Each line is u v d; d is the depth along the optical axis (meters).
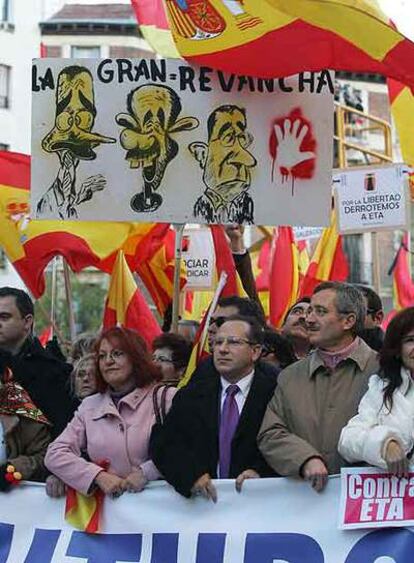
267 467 6.21
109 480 6.33
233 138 7.69
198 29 7.40
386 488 5.93
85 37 42.53
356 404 6.09
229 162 7.70
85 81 7.70
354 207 10.64
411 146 10.19
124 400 6.43
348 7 6.93
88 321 41.91
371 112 41.25
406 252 13.49
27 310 7.14
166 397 6.45
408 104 10.12
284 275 10.96
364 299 6.24
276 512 6.13
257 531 6.14
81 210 7.71
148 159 7.70
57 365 7.18
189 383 6.43
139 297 9.66
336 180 10.70
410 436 5.82
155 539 6.31
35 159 7.72
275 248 10.99
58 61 7.70
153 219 7.72
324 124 7.70
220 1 7.25
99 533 6.41
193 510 6.26
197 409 6.25
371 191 10.56
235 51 7.39
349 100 40.66
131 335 6.48
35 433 6.82
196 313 12.20
